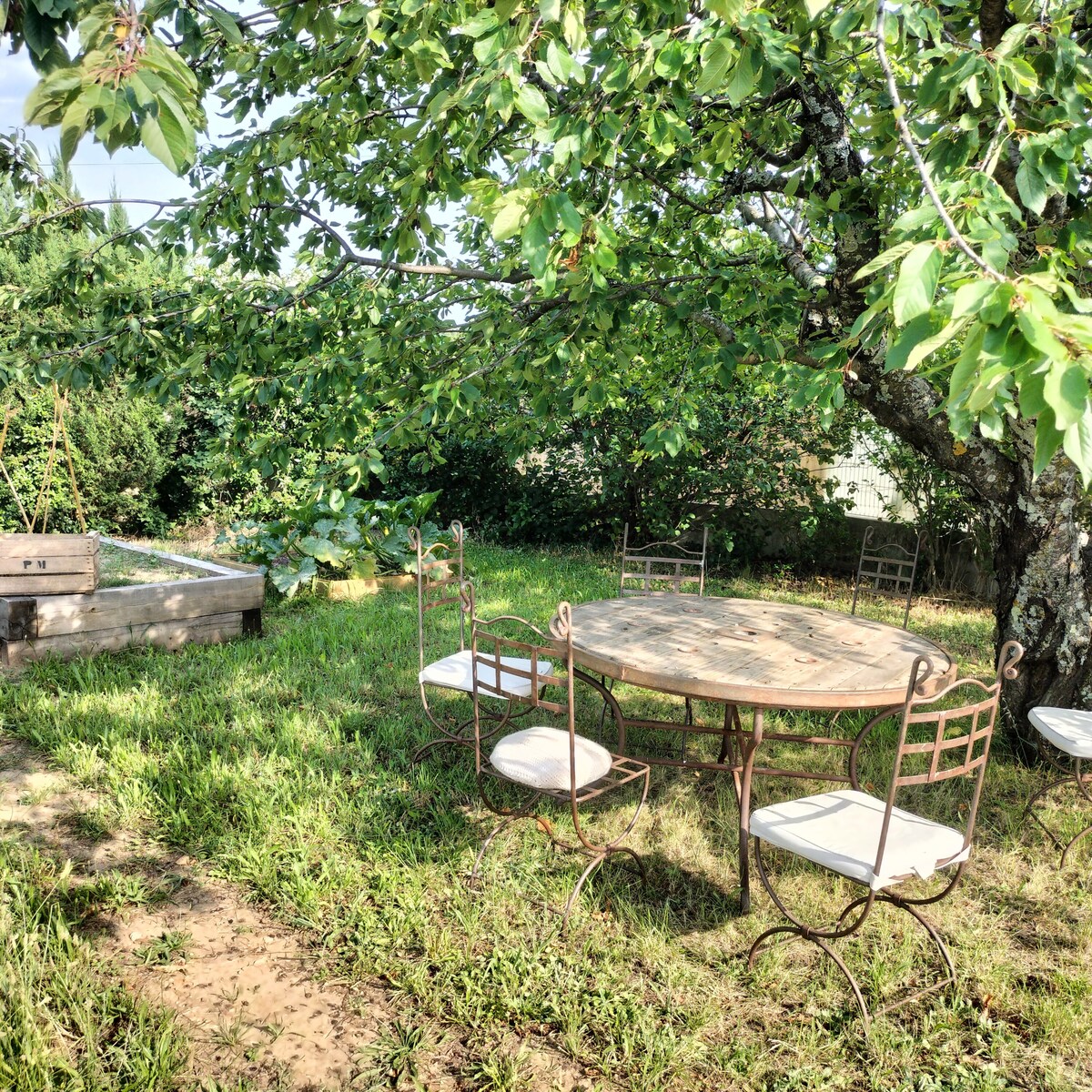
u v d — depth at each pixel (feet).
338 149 15.62
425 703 13.56
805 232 18.53
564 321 14.87
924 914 10.36
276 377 14.24
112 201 14.71
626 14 9.25
